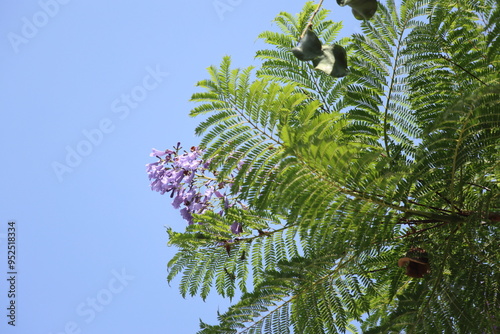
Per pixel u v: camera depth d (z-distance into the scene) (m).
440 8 6.05
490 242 6.04
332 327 6.61
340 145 5.00
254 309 6.91
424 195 5.63
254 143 5.41
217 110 5.52
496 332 5.82
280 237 7.04
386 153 6.06
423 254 6.06
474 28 6.31
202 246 7.18
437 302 6.00
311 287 6.65
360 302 6.57
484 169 5.80
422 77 6.23
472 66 6.16
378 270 6.66
